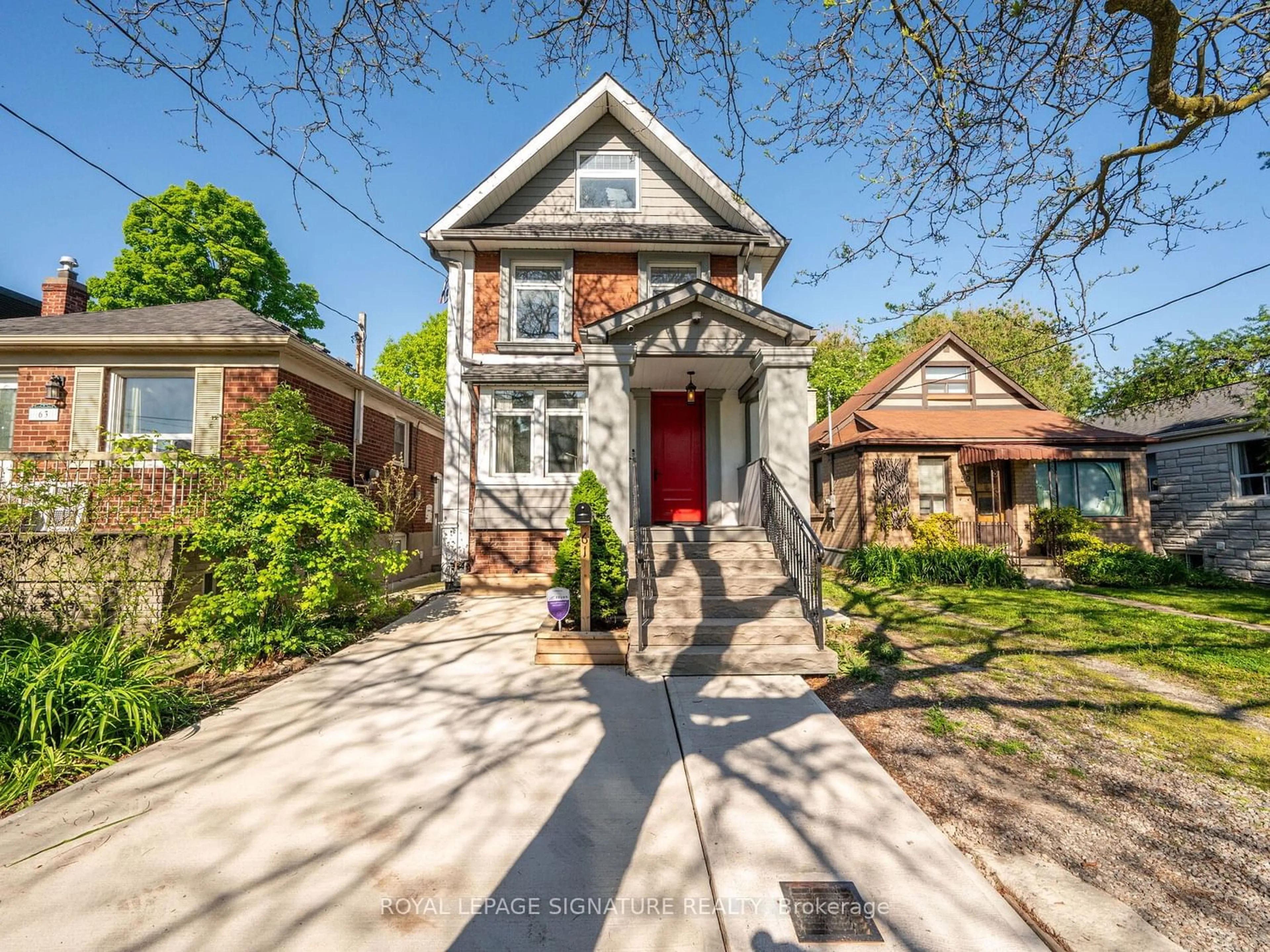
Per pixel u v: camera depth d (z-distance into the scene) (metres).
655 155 11.25
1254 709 4.88
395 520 11.32
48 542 5.71
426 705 4.78
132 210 20.44
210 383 9.14
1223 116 4.54
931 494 14.75
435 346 34.56
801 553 6.46
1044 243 5.41
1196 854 2.90
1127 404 12.94
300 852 2.84
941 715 4.62
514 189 11.07
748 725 4.38
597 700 4.89
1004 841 2.99
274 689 5.18
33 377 9.20
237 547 6.16
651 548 7.33
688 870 2.73
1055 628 7.69
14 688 3.93
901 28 4.23
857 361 29.50
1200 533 14.51
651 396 10.09
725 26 4.14
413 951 2.23
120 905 2.46
